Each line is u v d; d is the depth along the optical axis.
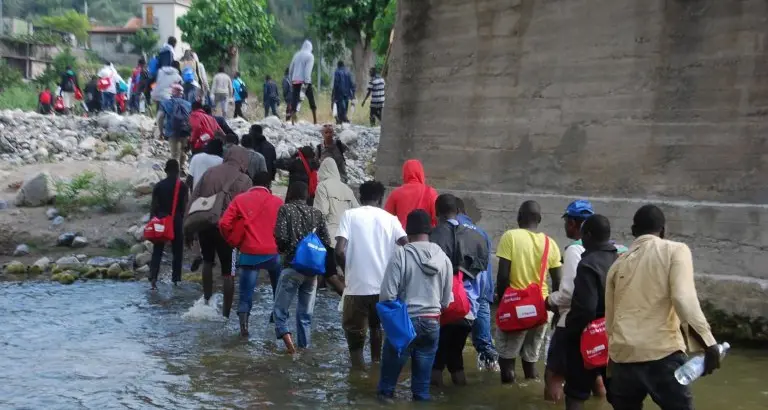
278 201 9.20
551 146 10.59
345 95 24.36
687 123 9.37
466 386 7.42
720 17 9.13
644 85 9.71
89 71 53.19
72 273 12.95
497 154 11.17
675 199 9.41
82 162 18.86
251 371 7.82
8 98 33.34
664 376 5.26
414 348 6.90
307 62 23.44
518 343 7.34
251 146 12.58
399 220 8.48
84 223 15.12
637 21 9.78
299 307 8.67
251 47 36.12
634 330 5.34
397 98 12.34
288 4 67.62
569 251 6.51
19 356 8.23
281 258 9.45
